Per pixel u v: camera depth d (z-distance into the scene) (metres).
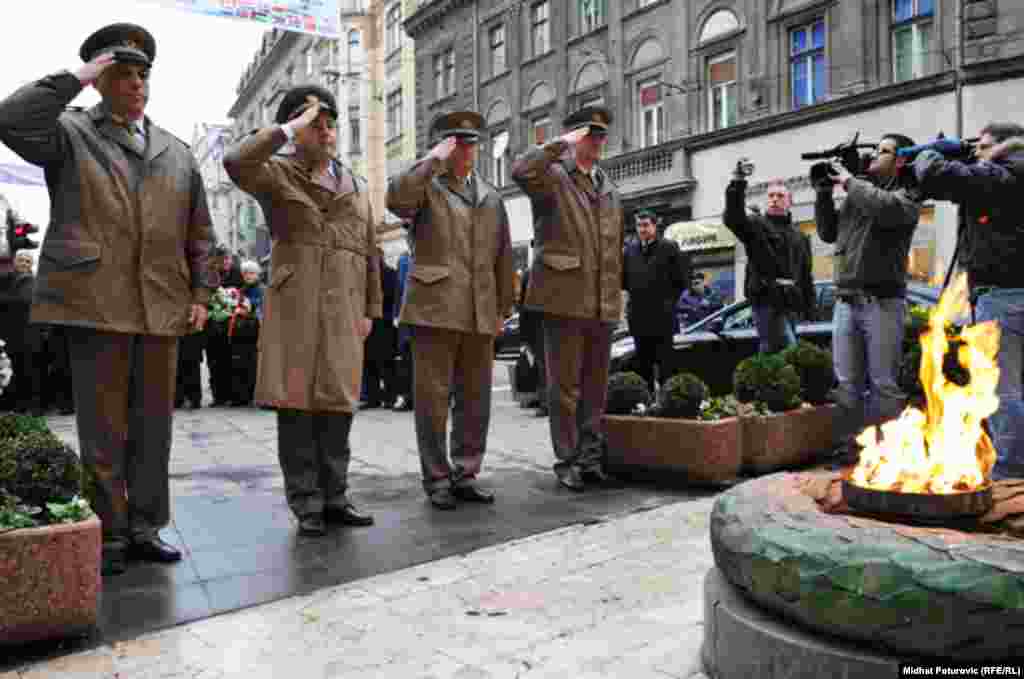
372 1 40.38
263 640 2.96
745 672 2.34
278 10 8.88
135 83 3.63
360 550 4.04
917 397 5.73
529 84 27.78
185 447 7.35
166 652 2.86
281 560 3.88
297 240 4.30
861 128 18.08
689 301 14.39
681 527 4.32
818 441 5.83
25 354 9.80
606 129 5.28
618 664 2.70
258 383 4.27
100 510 3.69
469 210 5.00
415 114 34.66
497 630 3.01
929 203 16.56
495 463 6.35
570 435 5.41
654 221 8.08
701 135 21.39
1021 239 4.13
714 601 2.54
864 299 5.37
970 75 16.11
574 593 3.38
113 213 3.60
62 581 2.85
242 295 11.03
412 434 8.07
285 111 4.31
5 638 2.76
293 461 4.39
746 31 20.55
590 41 25.20
